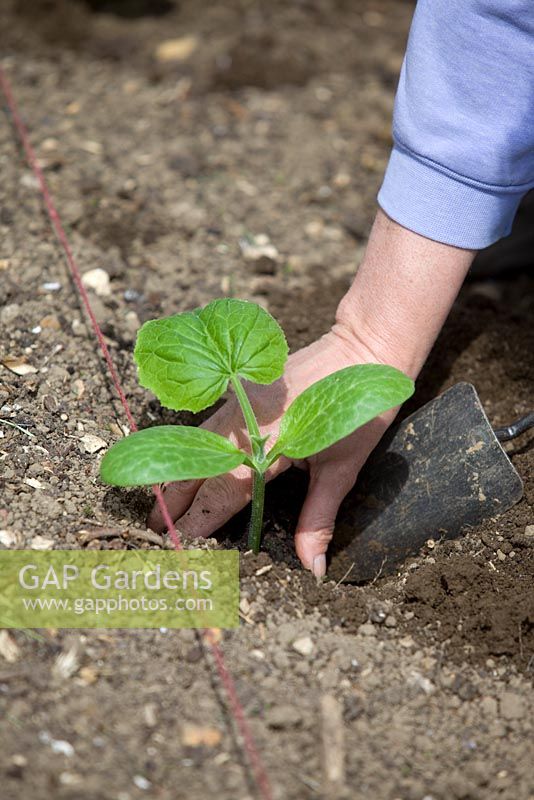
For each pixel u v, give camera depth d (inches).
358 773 44.1
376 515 49.4
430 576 48.3
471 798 44.0
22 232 56.6
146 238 57.7
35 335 52.6
